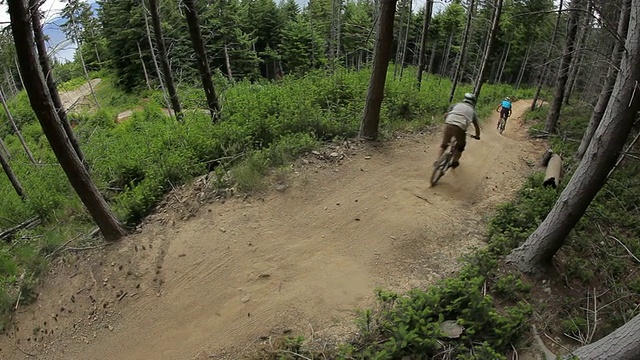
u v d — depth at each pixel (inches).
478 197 348.2
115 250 289.3
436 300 197.8
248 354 204.1
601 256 279.1
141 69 1593.3
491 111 913.5
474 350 181.9
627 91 201.2
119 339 233.3
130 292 257.8
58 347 241.8
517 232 273.3
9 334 257.9
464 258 248.1
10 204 494.0
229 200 310.2
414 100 540.4
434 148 411.5
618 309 226.2
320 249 269.7
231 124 408.8
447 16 1859.0
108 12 1518.2
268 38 1859.0
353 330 206.8
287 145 355.3
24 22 232.1
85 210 402.9
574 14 605.6
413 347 182.4
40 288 279.9
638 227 325.4
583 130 647.8
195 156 367.2
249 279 249.8
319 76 564.4
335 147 374.9
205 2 662.5
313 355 191.5
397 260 262.2
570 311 221.5
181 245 279.6
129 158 442.6
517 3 815.7
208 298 242.5
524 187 375.6
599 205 350.6
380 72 362.3
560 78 666.8
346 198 316.8
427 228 290.8
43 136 1080.8
